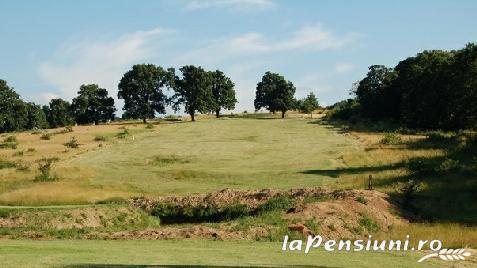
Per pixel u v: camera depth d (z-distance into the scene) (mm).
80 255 16688
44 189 46156
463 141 65750
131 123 125875
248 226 26547
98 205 37000
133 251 18078
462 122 90000
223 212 35812
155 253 17641
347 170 55094
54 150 76938
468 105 88312
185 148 78000
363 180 46656
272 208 33688
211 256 17281
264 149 75750
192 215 35969
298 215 28891
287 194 37688
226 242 22422
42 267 14375
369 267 16297
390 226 29609
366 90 121375
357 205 31203
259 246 20812
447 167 48469
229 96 157625
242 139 87562
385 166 55219
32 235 25203
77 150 76562
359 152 67188
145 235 24516
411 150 64250
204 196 38375
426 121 97062
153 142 85375
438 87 95062
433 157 56594
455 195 38688
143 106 140625
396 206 33812
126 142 85688
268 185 49062
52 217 31609
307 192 37531
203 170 58500
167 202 37469
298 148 75188
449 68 93188
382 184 44094
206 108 140375
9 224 30562
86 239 23656
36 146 81688
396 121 111000
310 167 59156
